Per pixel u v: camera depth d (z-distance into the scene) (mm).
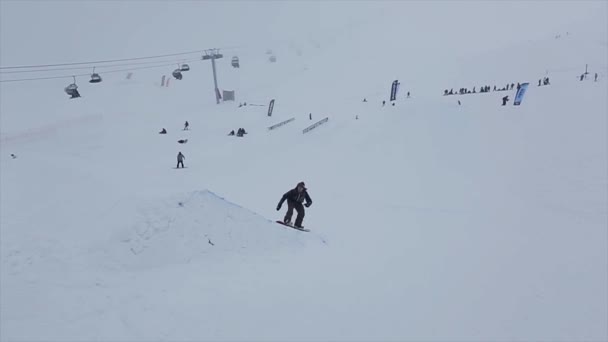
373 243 10773
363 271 7984
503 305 6664
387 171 23344
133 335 4848
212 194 8859
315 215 15195
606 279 8055
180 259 7422
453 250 10172
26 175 16578
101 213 9461
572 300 7000
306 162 26391
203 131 38156
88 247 7512
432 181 21188
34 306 5344
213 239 8055
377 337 5340
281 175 23812
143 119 43656
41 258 6945
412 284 7387
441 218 14797
